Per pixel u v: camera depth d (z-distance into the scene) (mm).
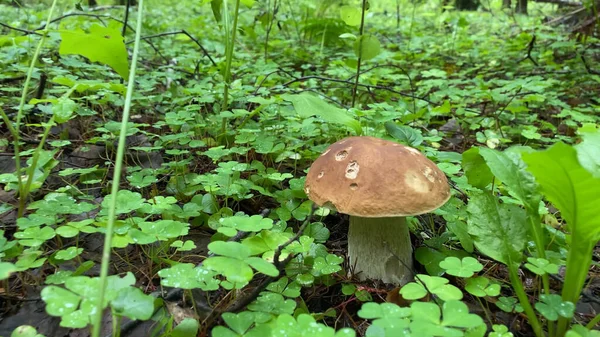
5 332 252
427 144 569
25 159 444
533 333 264
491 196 285
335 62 818
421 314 213
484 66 992
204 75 753
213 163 475
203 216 369
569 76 857
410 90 793
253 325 237
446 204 361
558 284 307
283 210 366
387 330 204
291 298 286
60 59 607
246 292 282
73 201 330
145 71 725
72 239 338
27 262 260
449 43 1207
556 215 412
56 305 193
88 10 1037
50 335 252
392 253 302
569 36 1123
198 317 252
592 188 206
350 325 273
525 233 269
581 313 284
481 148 279
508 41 1163
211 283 241
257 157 486
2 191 393
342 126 508
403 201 268
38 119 536
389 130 429
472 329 222
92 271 307
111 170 455
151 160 473
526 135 475
